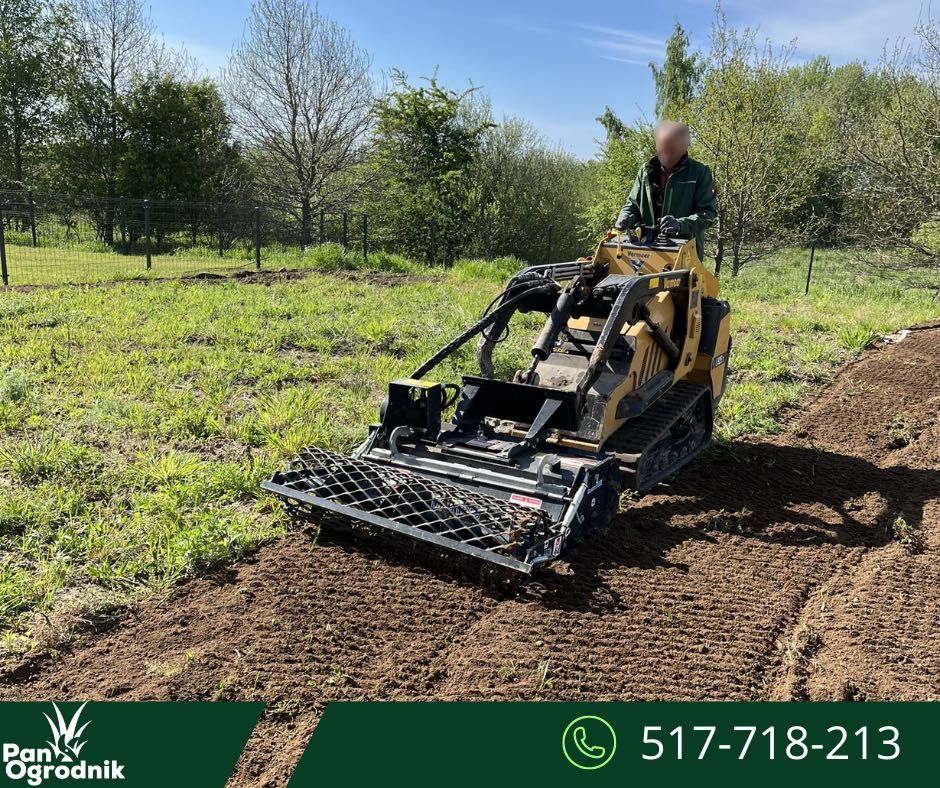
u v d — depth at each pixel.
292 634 4.04
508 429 5.36
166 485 5.59
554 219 34.34
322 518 5.05
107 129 31.58
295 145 27.84
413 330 10.27
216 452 6.32
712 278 6.72
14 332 9.36
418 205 27.66
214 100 32.50
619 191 28.67
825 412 8.27
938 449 7.19
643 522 5.54
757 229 22.12
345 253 18.52
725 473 6.56
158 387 7.68
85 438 6.36
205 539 4.75
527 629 4.16
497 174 34.16
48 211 23.06
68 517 5.08
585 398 5.13
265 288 13.27
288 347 9.62
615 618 4.32
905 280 18.00
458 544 4.30
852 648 4.16
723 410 8.05
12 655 3.81
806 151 21.97
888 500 6.09
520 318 11.37
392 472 4.84
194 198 31.52
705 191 6.46
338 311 11.48
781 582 4.80
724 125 20.33
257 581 4.49
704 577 4.81
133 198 30.89
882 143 16.91
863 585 4.79
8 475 5.65
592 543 5.11
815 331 11.81
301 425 6.66
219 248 22.38
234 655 3.86
